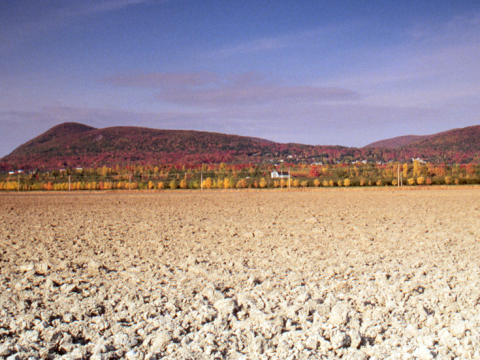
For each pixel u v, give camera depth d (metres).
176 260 8.51
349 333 4.42
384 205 20.39
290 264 7.98
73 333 4.71
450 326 4.67
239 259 8.44
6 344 4.28
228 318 5.01
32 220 15.95
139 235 11.92
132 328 4.79
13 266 8.09
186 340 4.42
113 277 7.16
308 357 4.00
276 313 5.14
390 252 8.95
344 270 7.34
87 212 19.03
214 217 16.30
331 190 36.25
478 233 11.52
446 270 7.33
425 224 13.43
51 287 6.48
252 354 4.14
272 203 22.78
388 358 3.99
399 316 5.03
